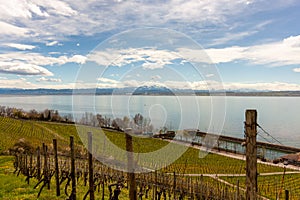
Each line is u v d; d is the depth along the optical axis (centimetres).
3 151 3628
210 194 1532
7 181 1497
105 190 1423
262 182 3005
